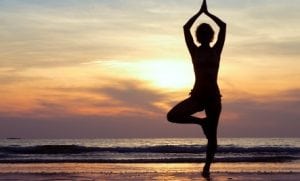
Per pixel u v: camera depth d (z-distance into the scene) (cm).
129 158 1914
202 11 784
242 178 789
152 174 895
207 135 781
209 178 786
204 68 754
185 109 750
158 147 2756
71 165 1416
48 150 2575
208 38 767
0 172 996
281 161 1614
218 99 754
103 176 847
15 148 2555
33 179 786
